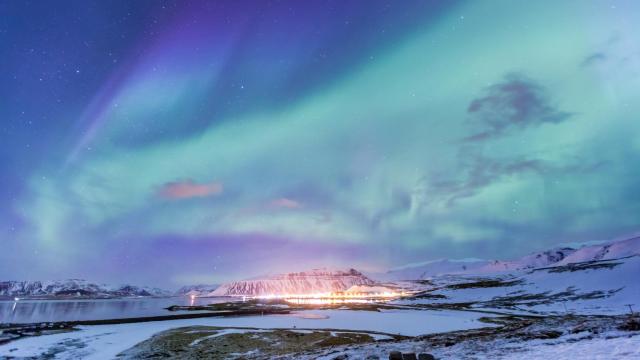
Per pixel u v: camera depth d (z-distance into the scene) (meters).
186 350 40.28
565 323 34.72
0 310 157.75
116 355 38.94
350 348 31.05
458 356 22.09
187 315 95.06
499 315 83.56
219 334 50.38
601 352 17.66
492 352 22.08
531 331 29.73
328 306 140.12
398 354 21.58
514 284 172.12
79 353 40.28
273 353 36.50
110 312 130.50
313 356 28.61
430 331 52.47
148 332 56.34
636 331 22.91
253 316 89.25
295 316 87.50
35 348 43.28
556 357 17.94
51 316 111.19
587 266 171.62
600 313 78.69
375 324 64.00
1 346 44.84
